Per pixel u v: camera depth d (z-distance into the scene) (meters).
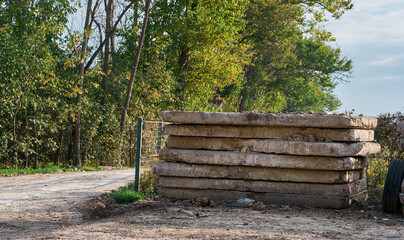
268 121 8.30
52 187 11.23
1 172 15.98
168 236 5.57
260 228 6.11
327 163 8.03
